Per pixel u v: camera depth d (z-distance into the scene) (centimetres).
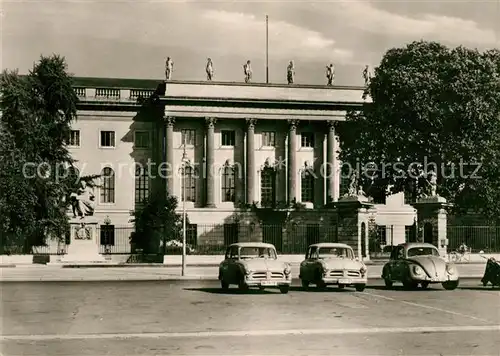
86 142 8662
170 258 5794
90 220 8519
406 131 6034
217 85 8544
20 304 2672
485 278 3453
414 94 5966
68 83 6988
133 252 7494
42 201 6312
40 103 6762
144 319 2192
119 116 8750
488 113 5875
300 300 2809
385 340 1786
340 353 1598
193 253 6147
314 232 8438
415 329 1972
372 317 2241
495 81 6022
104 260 6078
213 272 4747
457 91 5903
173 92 8444
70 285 3744
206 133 8550
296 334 1878
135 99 8750
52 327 2019
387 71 6241
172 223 6712
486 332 1923
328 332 1914
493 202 5953
